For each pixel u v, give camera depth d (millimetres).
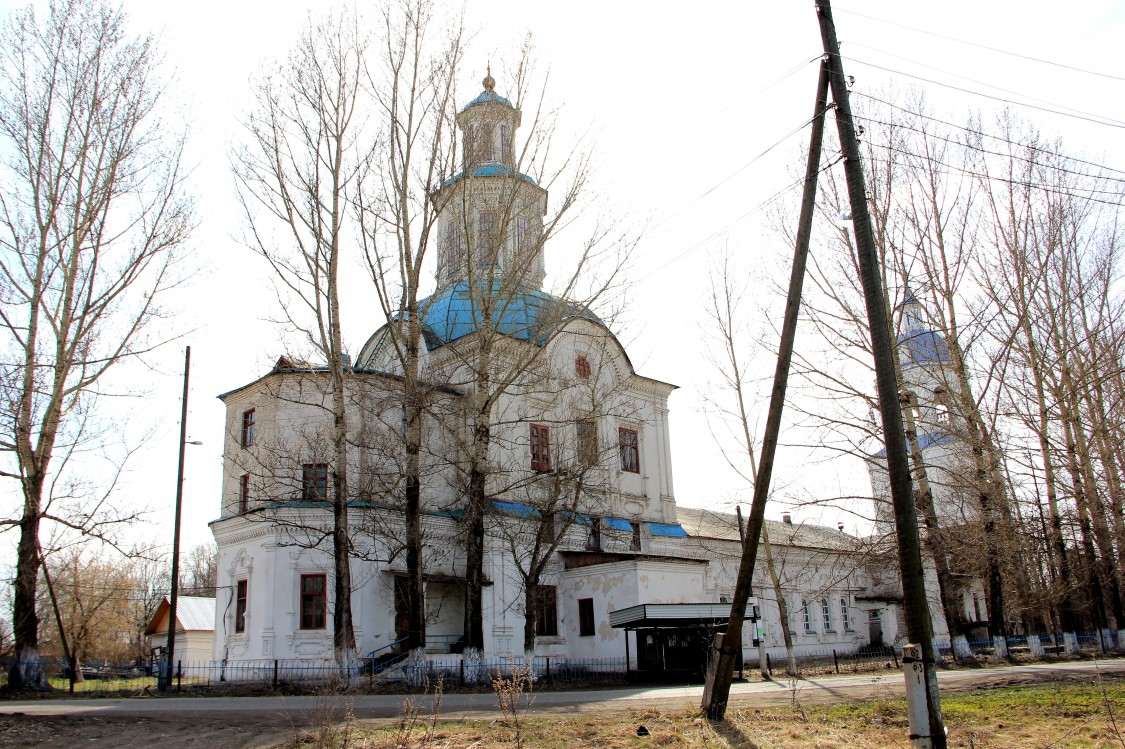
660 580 30547
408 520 23031
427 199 24484
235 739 11344
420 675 21719
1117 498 28625
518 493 31234
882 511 27391
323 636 26344
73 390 23125
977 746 10281
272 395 26578
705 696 12359
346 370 25641
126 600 51344
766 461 12477
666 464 38594
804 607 41250
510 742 10641
